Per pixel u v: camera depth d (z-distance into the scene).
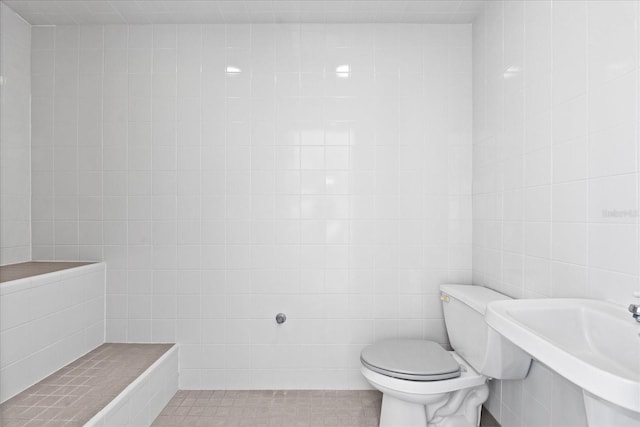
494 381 2.20
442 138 2.53
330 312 2.53
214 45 2.54
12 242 2.42
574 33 1.47
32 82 2.55
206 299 2.53
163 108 2.54
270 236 2.53
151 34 2.54
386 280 2.53
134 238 2.54
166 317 2.53
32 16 2.45
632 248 1.20
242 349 2.53
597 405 0.97
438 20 2.50
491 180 2.22
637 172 1.18
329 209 2.53
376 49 2.54
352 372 2.53
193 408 2.27
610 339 1.13
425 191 2.54
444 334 2.52
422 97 2.54
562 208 1.56
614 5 1.27
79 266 2.34
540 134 1.71
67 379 1.98
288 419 2.15
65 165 2.55
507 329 1.13
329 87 2.54
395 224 2.53
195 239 2.53
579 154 1.45
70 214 2.54
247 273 2.53
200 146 2.53
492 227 2.21
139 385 1.97
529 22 1.80
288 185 2.53
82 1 2.28
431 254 2.53
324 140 2.54
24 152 2.50
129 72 2.54
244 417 2.17
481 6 2.34
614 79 1.27
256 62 2.54
